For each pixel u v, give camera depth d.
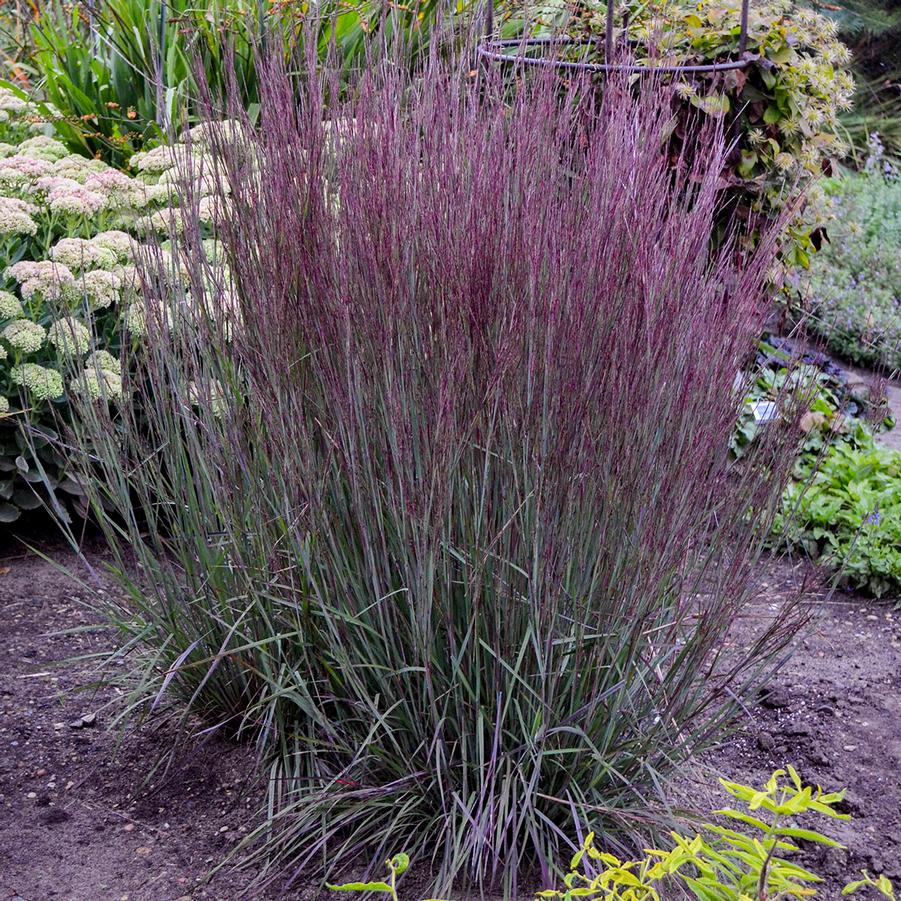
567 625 2.03
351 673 2.07
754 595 2.29
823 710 3.02
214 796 2.38
